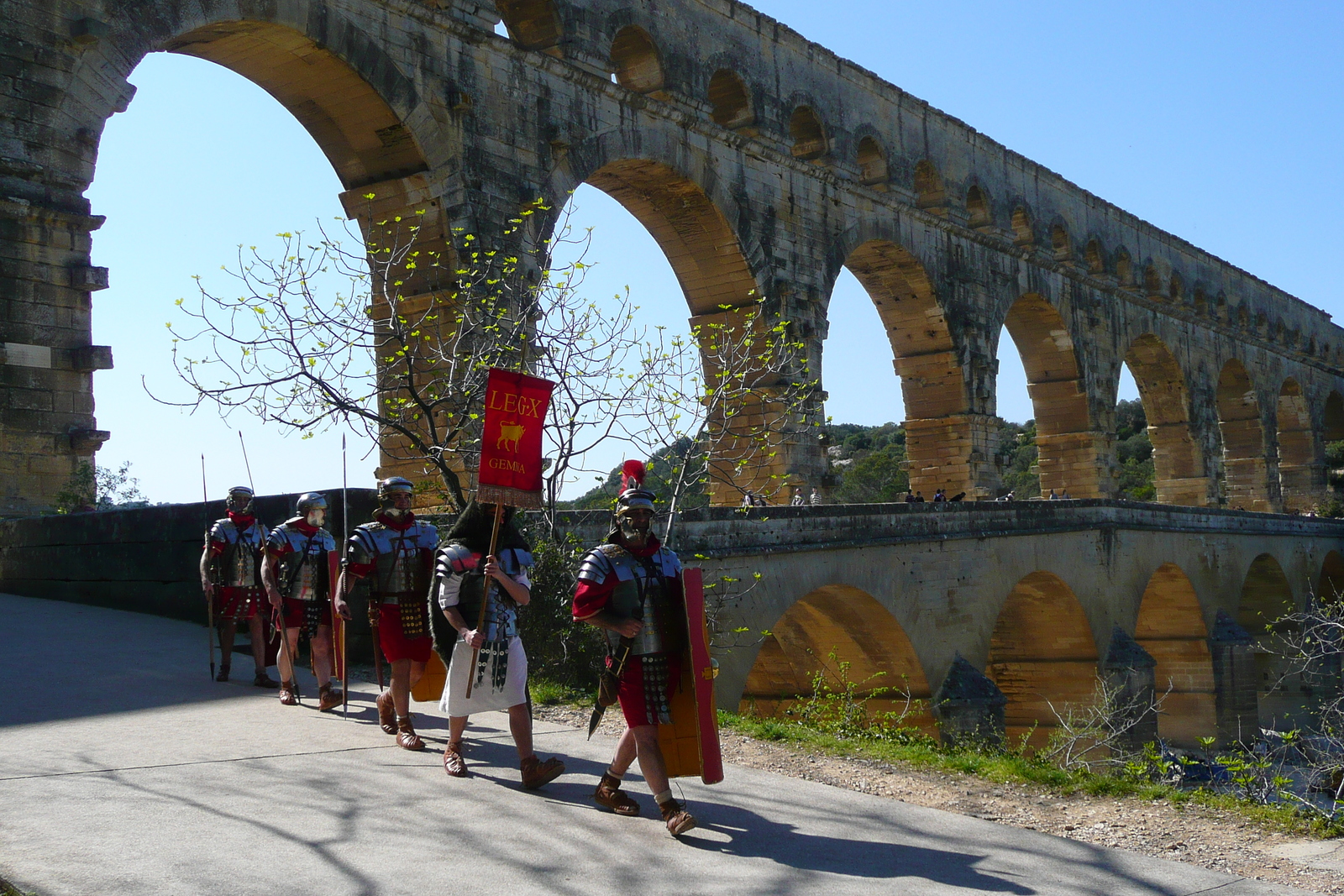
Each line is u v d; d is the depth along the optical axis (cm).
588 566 771
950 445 4216
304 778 850
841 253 3706
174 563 1666
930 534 2839
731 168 3306
